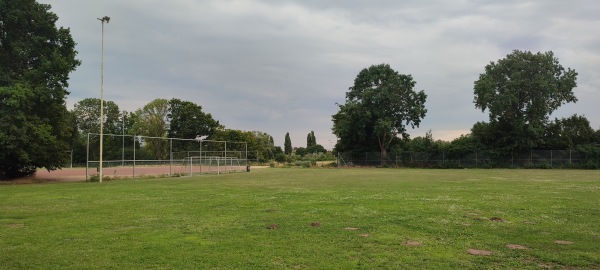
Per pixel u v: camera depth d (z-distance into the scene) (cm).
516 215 1239
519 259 740
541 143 5922
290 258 747
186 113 9656
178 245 856
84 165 7256
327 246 840
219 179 3397
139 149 5288
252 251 802
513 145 5894
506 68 5859
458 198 1727
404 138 6969
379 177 3541
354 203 1560
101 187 2511
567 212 1299
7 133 2930
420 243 866
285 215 1259
